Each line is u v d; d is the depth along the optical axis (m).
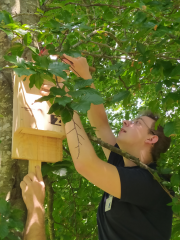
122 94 1.35
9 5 1.67
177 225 1.42
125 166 1.70
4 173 1.39
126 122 1.75
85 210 2.39
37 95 1.40
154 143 1.67
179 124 0.98
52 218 2.19
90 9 2.55
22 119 1.32
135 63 1.67
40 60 0.94
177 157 1.70
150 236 1.42
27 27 1.17
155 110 1.45
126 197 1.36
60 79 1.45
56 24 1.17
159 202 1.44
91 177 1.35
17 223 0.90
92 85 1.71
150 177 1.42
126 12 1.29
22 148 1.38
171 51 1.54
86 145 1.36
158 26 1.16
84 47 2.85
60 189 2.70
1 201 0.93
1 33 1.58
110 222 1.49
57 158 1.47
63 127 1.42
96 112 1.96
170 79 1.27
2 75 1.53
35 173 1.40
